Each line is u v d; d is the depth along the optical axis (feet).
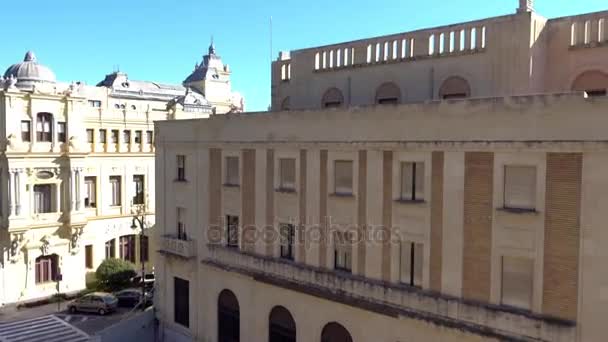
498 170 59.00
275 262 83.71
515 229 57.98
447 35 78.89
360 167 72.13
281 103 104.83
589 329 53.26
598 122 51.88
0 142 137.39
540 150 55.62
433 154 64.49
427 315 64.69
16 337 114.21
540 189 56.03
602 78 68.33
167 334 108.27
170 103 222.69
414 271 67.31
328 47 94.53
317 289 76.69
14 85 149.89
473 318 61.05
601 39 68.59
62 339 113.39
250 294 88.84
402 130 67.10
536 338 56.39
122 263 151.02
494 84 73.20
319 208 77.51
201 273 99.25
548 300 56.03
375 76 87.35
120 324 107.65
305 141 78.69
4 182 138.10
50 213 145.48
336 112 74.33
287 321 82.99
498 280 59.57
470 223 61.52
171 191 107.24
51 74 182.50
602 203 52.16
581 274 53.62
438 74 79.56
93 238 158.81
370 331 70.95
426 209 65.05
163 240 107.76
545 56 72.95
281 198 83.25
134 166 169.27
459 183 62.18
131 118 168.45
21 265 141.18
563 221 54.75
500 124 58.49
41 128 144.25
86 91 221.05
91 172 158.10
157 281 110.93
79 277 152.35
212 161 96.58
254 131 87.25
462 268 62.34
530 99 56.18
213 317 96.73
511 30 71.36
